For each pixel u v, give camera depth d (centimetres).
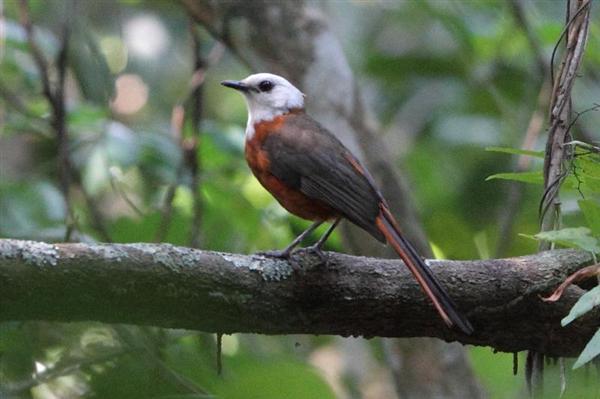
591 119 1538
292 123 992
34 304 697
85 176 1275
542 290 798
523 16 1415
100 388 759
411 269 777
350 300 780
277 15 1186
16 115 1297
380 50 1767
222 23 1198
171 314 739
